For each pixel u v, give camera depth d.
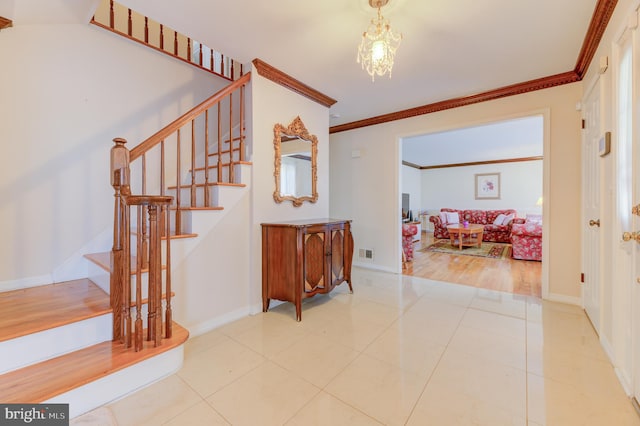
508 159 7.86
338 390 1.50
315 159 3.15
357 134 4.29
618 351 1.63
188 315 2.10
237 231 2.42
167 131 2.00
